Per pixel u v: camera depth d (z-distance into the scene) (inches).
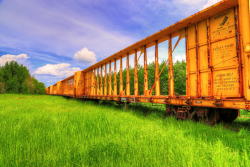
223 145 134.4
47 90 2465.6
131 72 919.0
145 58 369.7
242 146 127.8
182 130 187.5
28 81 1930.4
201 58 239.0
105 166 100.3
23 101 710.5
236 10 193.3
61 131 180.1
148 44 366.6
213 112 230.1
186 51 265.6
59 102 688.4
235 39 193.8
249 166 99.0
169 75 294.5
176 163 103.8
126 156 114.7
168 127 201.9
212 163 103.0
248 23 171.5
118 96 449.1
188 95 257.1
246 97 173.9
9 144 137.3
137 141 147.2
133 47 395.2
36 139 152.5
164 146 133.3
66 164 103.3
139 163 102.2
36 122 230.8
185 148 126.2
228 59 200.8
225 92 202.8
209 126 207.2
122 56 469.4
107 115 279.4
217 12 216.1
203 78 234.5
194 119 254.7
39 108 431.2
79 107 467.2
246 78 172.4
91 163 106.7
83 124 205.5
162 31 298.4
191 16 234.7
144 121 250.5
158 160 106.3
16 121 239.6
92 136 163.8
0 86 1595.7
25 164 104.5
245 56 173.9
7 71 1801.2
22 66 1966.0
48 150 129.8
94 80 690.2
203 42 236.2
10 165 102.9
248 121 261.7
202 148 126.5
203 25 238.2
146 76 363.9
